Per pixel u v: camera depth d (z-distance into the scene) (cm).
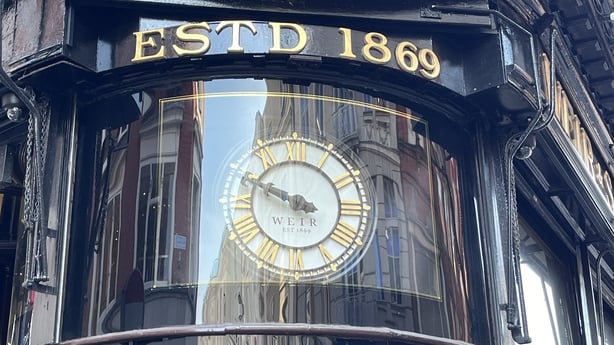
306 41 948
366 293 909
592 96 1418
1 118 1048
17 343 983
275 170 940
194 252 895
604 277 1586
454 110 1031
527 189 1259
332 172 952
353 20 966
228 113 956
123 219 920
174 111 955
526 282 1245
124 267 899
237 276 888
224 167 934
